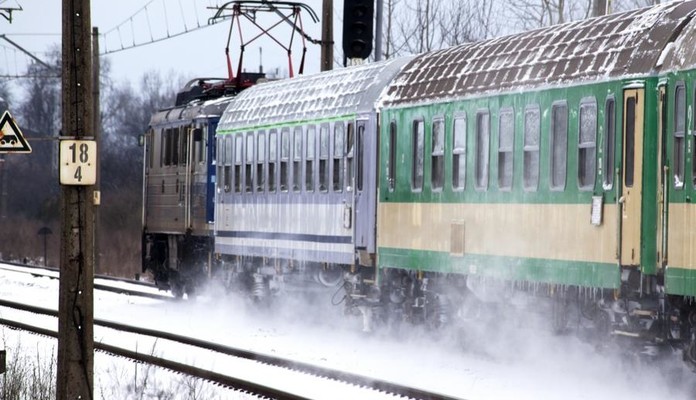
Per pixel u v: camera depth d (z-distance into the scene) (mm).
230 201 49688
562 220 29922
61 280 24234
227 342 39406
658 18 27656
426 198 36125
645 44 27453
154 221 58594
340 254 40688
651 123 26812
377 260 38812
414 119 36875
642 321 27203
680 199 25812
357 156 39625
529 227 31281
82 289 24188
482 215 33406
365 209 39281
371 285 39781
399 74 38844
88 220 24172
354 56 44125
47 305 55562
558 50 31000
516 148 31875
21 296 61281
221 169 50500
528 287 31562
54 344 37938
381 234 38594
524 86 31500
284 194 44875
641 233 26922
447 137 35062
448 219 35000
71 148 23906
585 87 29047
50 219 136250
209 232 52656
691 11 26844
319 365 31531
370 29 44156
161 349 36906
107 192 136000
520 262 31641
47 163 168250
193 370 31172
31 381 28438
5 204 144875
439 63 37094
